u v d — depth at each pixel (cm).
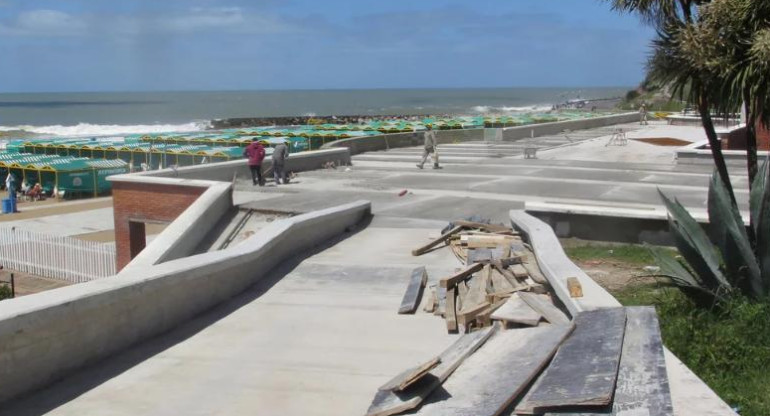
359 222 1575
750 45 862
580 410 453
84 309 670
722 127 3719
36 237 2281
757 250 839
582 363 523
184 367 685
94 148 4722
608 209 1303
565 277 787
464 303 846
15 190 3625
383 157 3181
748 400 571
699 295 834
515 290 859
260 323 837
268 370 677
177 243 1531
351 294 972
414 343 755
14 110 18900
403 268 1120
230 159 3859
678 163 2694
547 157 3153
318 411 579
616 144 3731
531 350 586
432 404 525
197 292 870
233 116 15700
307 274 1088
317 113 16688
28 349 612
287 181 2298
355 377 655
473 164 2872
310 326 824
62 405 590
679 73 951
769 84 861
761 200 858
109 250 2003
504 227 1370
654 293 923
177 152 4112
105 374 663
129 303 739
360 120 10825
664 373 494
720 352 661
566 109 10356
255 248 1034
